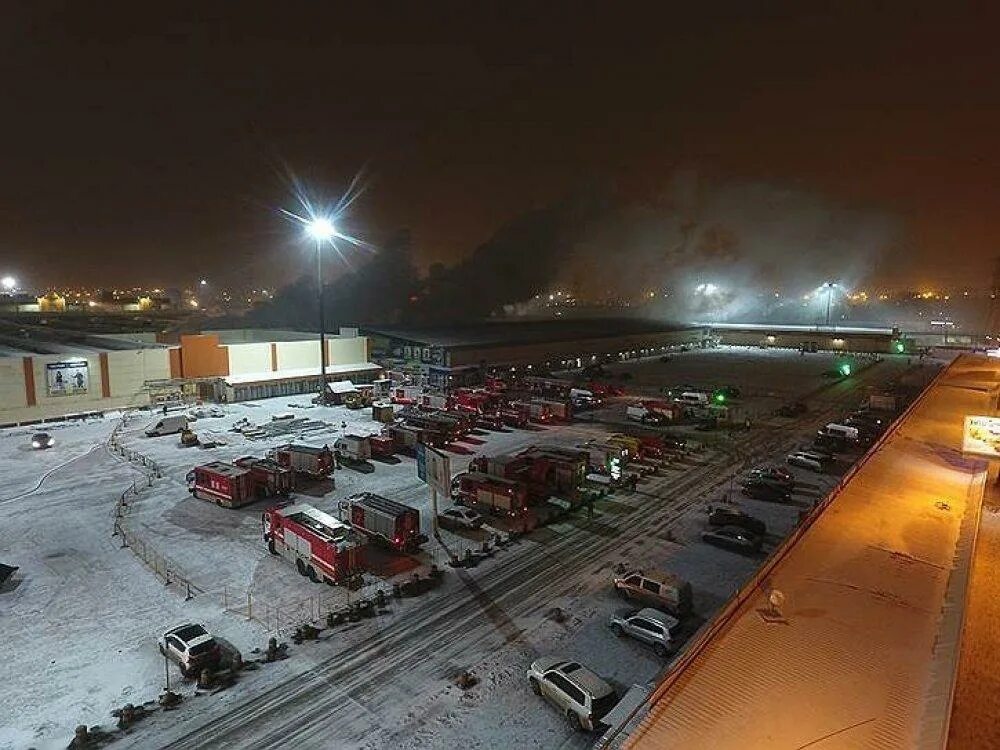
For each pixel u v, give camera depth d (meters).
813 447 44.16
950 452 29.73
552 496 33.75
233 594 22.73
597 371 77.81
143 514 30.56
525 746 15.38
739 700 12.22
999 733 13.93
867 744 10.97
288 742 15.41
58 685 17.56
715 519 29.77
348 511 28.81
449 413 50.31
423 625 20.86
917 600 16.00
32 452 41.44
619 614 20.94
